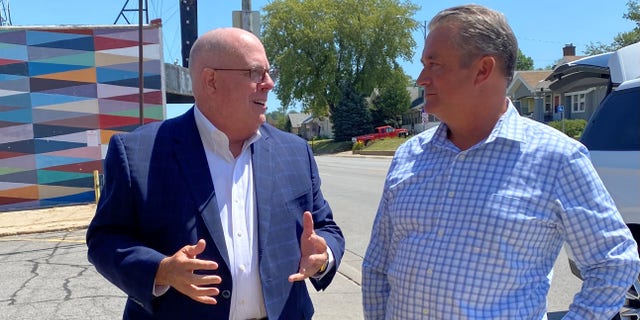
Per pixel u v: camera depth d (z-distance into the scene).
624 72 4.41
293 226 2.31
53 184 12.30
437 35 1.97
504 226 1.82
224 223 2.15
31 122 12.11
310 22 51.12
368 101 61.06
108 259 2.01
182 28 12.96
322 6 50.97
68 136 12.32
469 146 2.04
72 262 7.05
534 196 1.84
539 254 1.87
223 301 2.08
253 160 2.27
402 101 58.88
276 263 2.20
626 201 4.12
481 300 1.84
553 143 1.88
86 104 12.36
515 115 1.99
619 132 4.30
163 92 12.67
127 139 2.16
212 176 2.19
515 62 1.99
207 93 2.19
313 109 55.41
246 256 2.15
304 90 52.31
